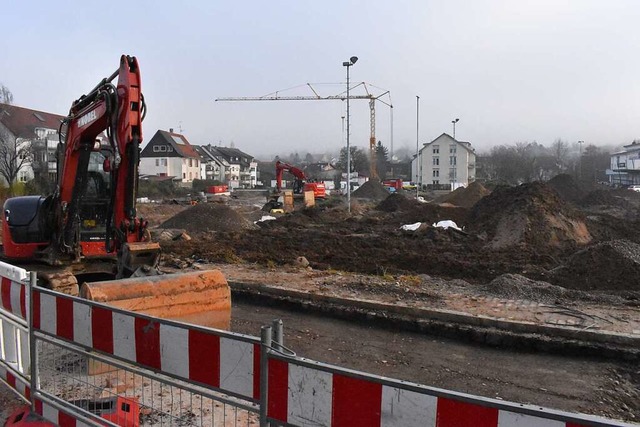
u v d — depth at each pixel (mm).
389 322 8898
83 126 7992
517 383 6645
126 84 7234
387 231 22062
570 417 2100
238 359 3180
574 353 7594
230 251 15953
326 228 24016
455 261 14414
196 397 5363
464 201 34188
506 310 8992
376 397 2596
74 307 4258
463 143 90062
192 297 6887
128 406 4465
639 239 19828
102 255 8672
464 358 7523
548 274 12539
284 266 13586
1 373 5305
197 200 47719
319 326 8953
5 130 45812
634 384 6754
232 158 104500
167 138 79562
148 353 3709
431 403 2434
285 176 115562
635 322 8328
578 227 19266
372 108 61625
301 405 2857
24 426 4355
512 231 18391
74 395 4973
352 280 11398
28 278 4797
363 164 107250
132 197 7797
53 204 8641
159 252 7727
